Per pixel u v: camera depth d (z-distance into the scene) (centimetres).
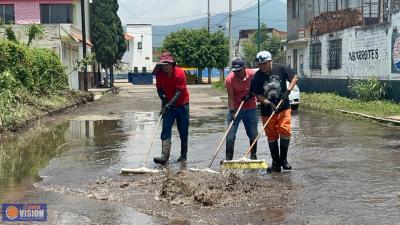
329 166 825
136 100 2797
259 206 590
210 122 1534
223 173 734
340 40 2400
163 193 641
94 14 4397
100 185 707
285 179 728
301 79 3017
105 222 542
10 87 1438
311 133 1260
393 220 534
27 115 1558
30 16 3753
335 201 609
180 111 865
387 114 1611
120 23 4775
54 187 701
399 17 1809
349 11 2309
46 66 2175
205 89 4384
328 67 2564
